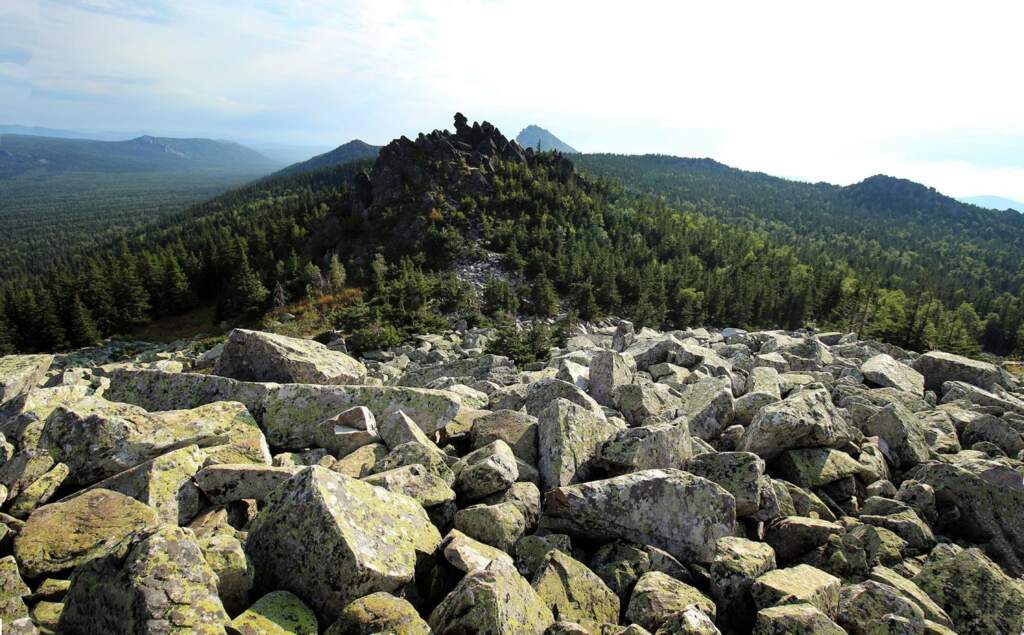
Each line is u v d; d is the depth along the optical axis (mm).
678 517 8430
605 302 91438
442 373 24359
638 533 8336
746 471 9555
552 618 6375
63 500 7184
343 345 57219
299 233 116938
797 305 100625
